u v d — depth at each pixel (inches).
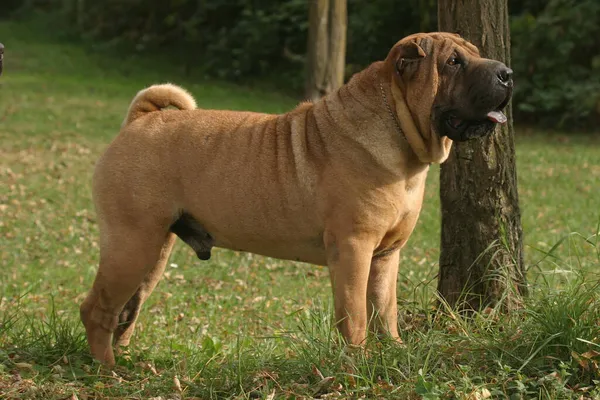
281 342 250.2
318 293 338.6
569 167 636.1
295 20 967.6
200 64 1068.5
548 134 786.2
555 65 805.9
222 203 226.4
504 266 244.8
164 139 232.5
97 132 749.9
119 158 233.6
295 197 219.5
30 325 275.1
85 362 237.1
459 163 248.4
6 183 578.9
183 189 229.9
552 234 450.6
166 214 231.5
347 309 213.6
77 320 303.9
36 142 703.7
